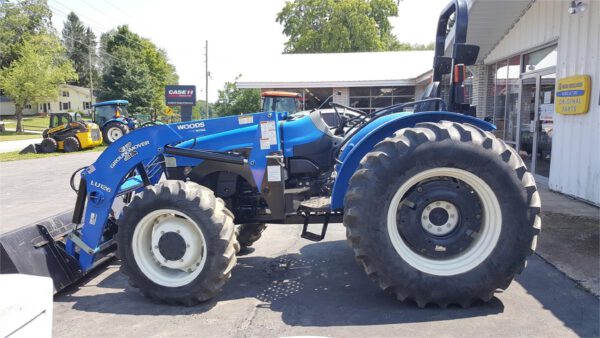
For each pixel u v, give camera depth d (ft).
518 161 11.58
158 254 12.84
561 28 25.64
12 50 167.73
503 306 11.78
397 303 12.17
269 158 13.52
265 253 17.07
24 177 43.19
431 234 11.90
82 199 14.58
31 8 174.19
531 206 11.42
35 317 5.23
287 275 14.70
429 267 11.59
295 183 14.64
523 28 30.78
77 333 11.23
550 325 10.72
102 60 252.21
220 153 14.15
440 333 10.44
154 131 14.29
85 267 14.19
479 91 39.83
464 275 11.43
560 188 25.72
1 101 208.74
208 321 11.64
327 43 123.44
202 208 12.30
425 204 11.80
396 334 10.46
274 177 13.58
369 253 11.46
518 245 11.40
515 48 32.30
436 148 11.27
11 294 5.16
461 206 11.80
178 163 14.70
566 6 25.04
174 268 12.76
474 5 28.94
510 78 34.32
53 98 136.26
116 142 14.19
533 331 10.44
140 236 12.88
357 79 69.97
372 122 14.06
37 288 5.39
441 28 16.15
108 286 14.48
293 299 12.78
